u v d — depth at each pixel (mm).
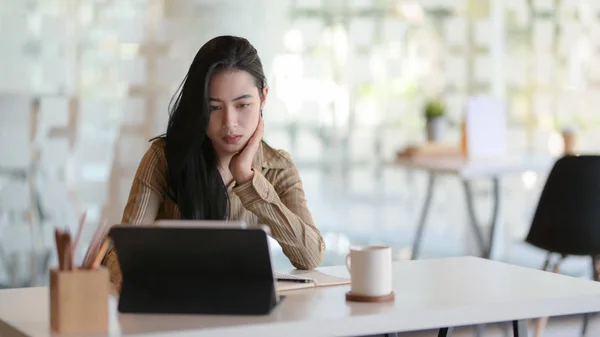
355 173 6707
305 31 6555
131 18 5934
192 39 6117
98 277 1645
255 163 2480
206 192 2352
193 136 2273
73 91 5793
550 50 6918
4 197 5453
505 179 6578
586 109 6945
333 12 6609
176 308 1763
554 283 2094
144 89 5961
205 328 1629
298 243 2330
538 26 6887
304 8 6539
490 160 5039
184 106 2279
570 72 6938
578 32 6918
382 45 6703
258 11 6367
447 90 6812
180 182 2344
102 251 1722
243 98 2248
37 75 5703
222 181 2385
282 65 6523
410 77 6766
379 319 1748
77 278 1635
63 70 5762
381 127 6738
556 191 3818
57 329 1647
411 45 6754
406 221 6766
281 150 2545
